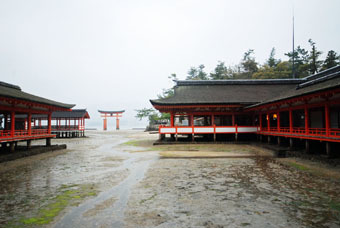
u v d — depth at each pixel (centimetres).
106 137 4250
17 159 1576
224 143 2406
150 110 6838
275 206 669
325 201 704
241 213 623
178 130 2475
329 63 4478
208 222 571
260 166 1255
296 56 5525
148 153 1833
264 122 2519
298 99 1460
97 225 560
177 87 2934
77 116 4434
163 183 930
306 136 1477
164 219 592
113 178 1028
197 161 1427
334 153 1385
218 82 2975
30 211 650
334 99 1259
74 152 1998
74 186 903
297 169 1163
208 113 2531
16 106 1680
